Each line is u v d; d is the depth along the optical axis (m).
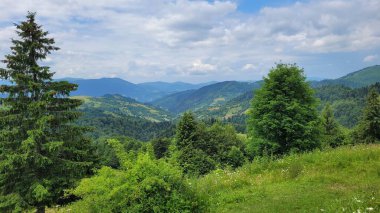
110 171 8.30
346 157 14.49
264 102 30.02
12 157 21.02
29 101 22.67
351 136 58.91
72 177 22.97
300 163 14.76
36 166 22.22
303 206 9.41
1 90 21.95
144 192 7.93
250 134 31.41
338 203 8.81
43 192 20.92
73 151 24.03
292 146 28.67
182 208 7.98
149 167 8.10
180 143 56.19
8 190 22.50
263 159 16.23
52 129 23.62
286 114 28.92
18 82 22.31
